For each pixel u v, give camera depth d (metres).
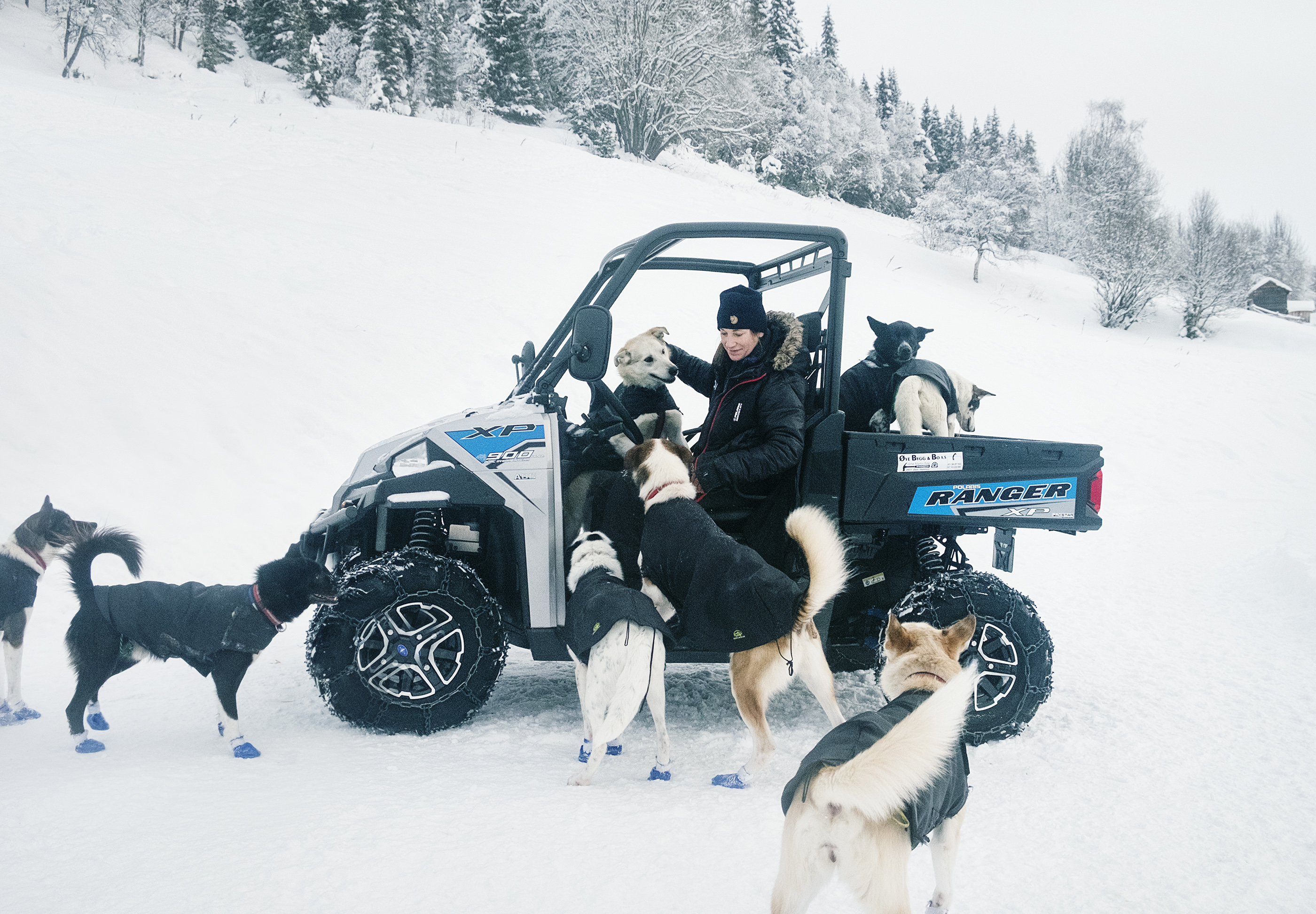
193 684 4.47
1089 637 5.65
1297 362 24.61
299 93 34.75
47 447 6.90
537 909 2.27
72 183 12.70
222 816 2.76
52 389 7.53
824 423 3.92
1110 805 3.15
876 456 3.99
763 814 2.97
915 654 2.64
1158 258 27.78
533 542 3.85
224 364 8.88
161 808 2.82
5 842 2.54
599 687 3.23
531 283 13.70
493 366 10.66
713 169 38.56
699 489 3.77
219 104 25.39
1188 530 9.26
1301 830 2.96
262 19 40.81
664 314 13.37
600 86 37.72
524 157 25.08
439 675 3.72
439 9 40.62
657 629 3.24
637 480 3.62
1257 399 15.88
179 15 37.44
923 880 2.57
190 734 3.71
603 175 24.84
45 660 4.70
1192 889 2.54
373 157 20.73
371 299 11.60
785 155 46.38
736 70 38.78
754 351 3.92
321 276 11.85
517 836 2.70
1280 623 5.96
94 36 30.98
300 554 3.49
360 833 2.66
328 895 2.28
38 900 2.20
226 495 7.09
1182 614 6.21
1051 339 18.73
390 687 3.72
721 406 4.02
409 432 4.51
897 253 29.12
